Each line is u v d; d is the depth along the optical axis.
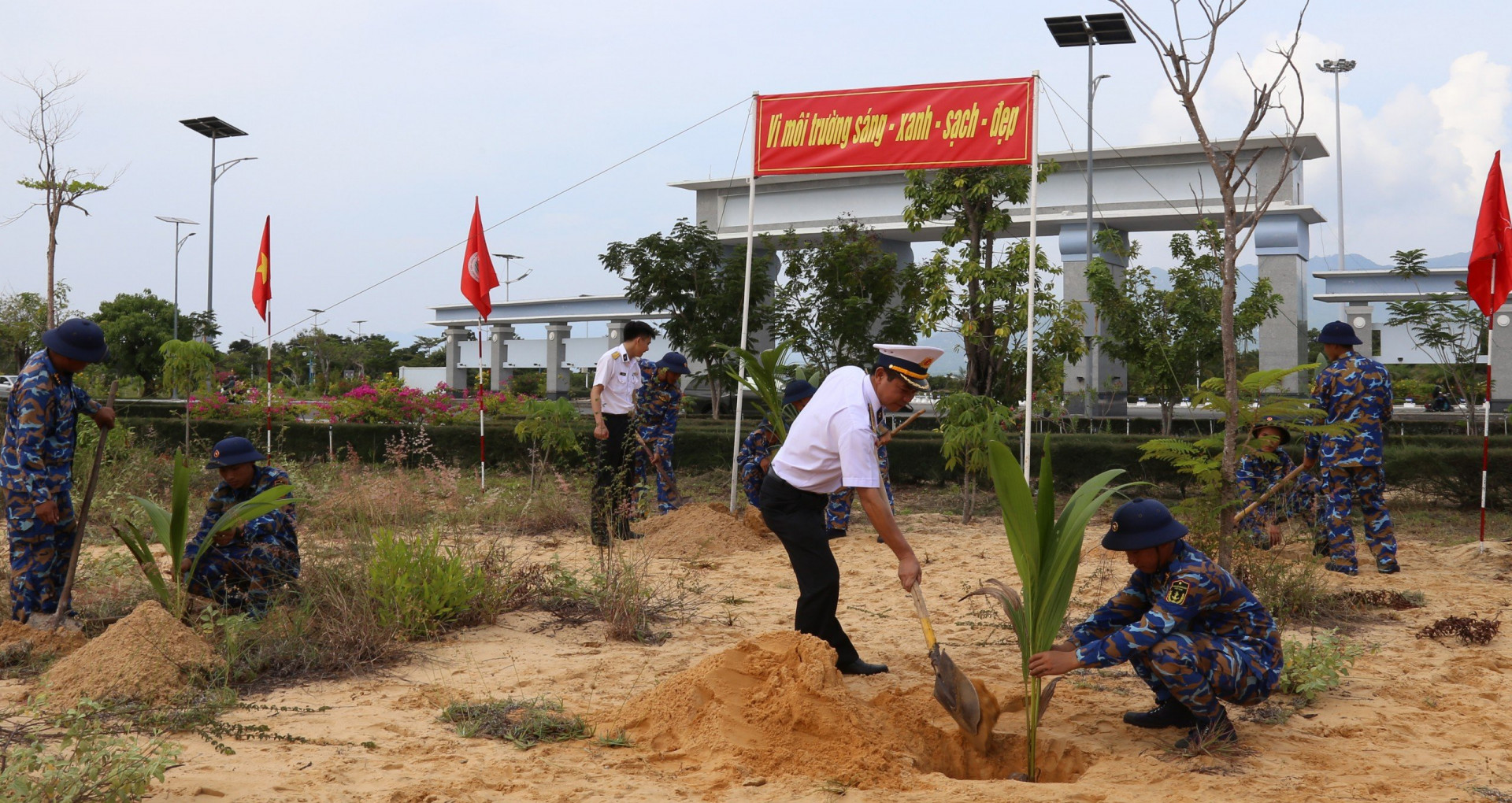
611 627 5.79
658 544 9.03
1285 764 3.82
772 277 23.17
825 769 3.70
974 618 6.37
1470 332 23.14
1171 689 3.94
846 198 29.77
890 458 14.05
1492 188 8.95
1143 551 4.11
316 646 5.17
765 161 10.48
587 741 4.02
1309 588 6.46
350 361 56.00
